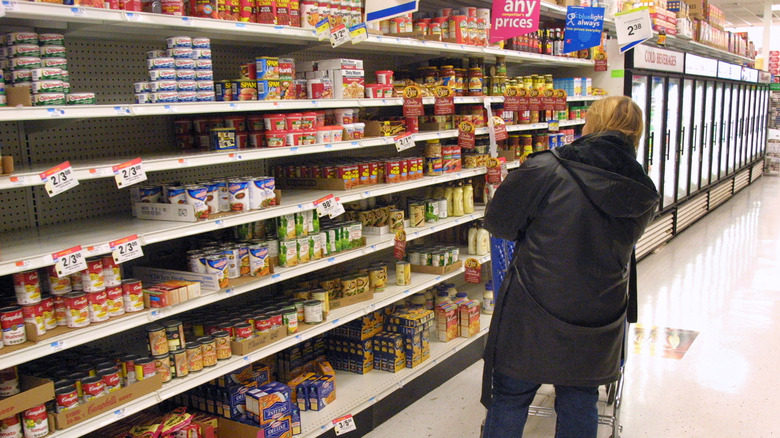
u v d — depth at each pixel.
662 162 7.96
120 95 2.98
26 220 2.68
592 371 2.52
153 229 2.47
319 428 3.06
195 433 2.70
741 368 4.22
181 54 2.50
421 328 3.91
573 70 6.59
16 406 2.00
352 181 3.54
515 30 4.28
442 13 4.30
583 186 2.44
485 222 2.73
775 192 13.01
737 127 12.55
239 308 3.18
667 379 4.07
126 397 2.33
